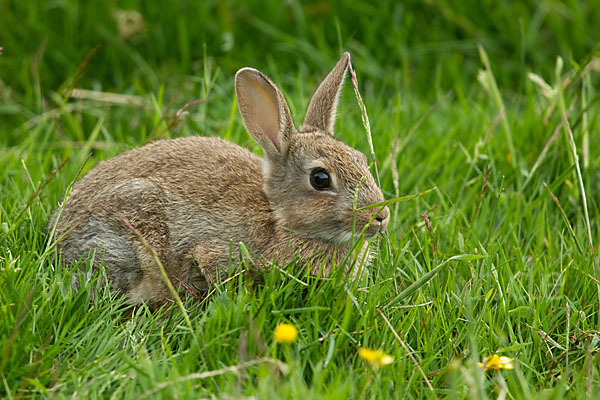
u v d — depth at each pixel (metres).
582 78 13.05
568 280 10.05
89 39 15.45
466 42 16.33
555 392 7.71
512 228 10.99
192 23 15.77
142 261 9.77
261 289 9.60
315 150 9.85
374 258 10.27
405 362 8.34
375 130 12.90
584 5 16.77
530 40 16.23
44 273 9.00
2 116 14.67
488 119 13.31
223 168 10.20
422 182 12.00
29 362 8.02
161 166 10.14
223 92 13.80
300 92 13.55
